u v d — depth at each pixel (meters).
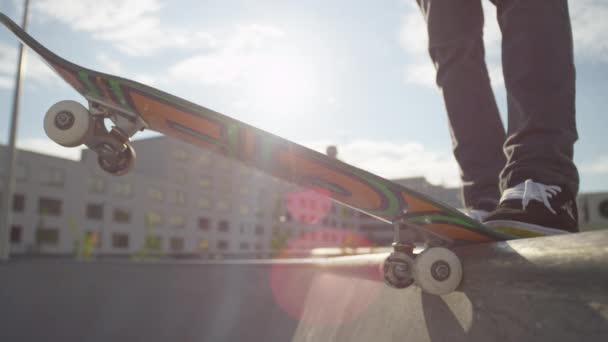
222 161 59.81
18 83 15.20
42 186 39.94
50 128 0.95
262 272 2.16
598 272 0.41
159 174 53.84
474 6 1.35
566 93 0.99
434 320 0.78
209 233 57.06
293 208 66.00
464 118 1.36
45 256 39.28
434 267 0.71
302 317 1.79
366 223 69.06
